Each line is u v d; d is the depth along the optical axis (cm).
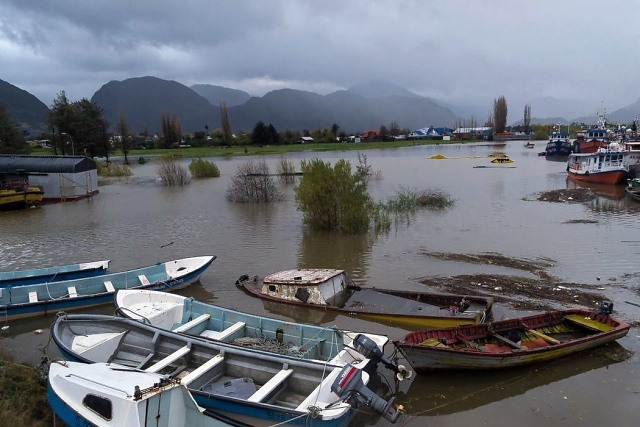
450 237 2548
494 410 1066
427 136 18950
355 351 1142
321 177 2691
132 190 4969
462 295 1600
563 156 7912
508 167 6525
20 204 3769
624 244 2339
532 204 3516
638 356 1267
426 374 1192
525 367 1212
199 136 15388
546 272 1945
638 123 8838
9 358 1241
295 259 2219
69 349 1104
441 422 1030
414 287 1823
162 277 1850
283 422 896
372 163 7700
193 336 1174
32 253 2398
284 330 1280
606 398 1095
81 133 7550
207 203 3894
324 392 957
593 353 1281
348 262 2145
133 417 795
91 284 1745
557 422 1017
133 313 1372
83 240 2666
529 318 1366
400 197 3481
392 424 1026
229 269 2095
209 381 1055
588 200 3609
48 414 976
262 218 3178
